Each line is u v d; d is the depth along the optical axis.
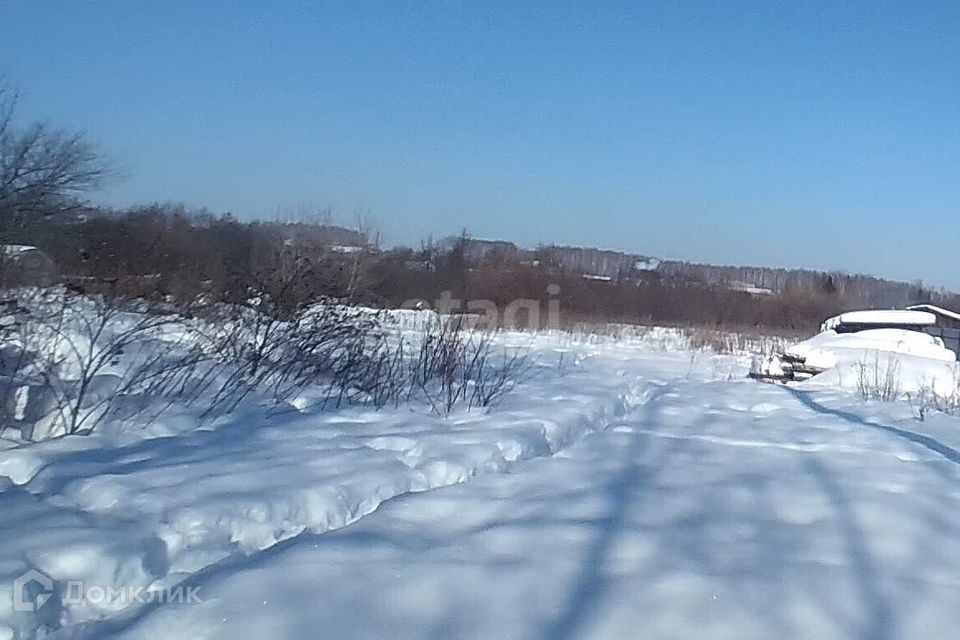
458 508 5.72
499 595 4.16
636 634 3.82
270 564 4.34
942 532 5.71
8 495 4.94
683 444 8.92
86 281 9.16
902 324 24.36
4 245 8.88
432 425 8.45
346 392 9.78
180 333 10.38
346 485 5.69
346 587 4.11
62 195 11.77
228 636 3.54
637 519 5.62
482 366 12.71
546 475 6.90
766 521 5.82
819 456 8.52
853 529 5.69
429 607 3.97
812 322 46.03
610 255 60.81
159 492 5.09
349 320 10.59
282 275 10.39
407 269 20.91
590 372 16.56
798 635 3.90
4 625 3.37
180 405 8.04
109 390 7.73
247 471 5.85
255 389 9.20
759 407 12.74
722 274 63.66
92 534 4.22
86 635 3.51
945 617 4.19
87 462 5.80
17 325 7.61
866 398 14.52
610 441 8.92
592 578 4.45
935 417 12.03
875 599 4.38
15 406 7.07
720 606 4.16
